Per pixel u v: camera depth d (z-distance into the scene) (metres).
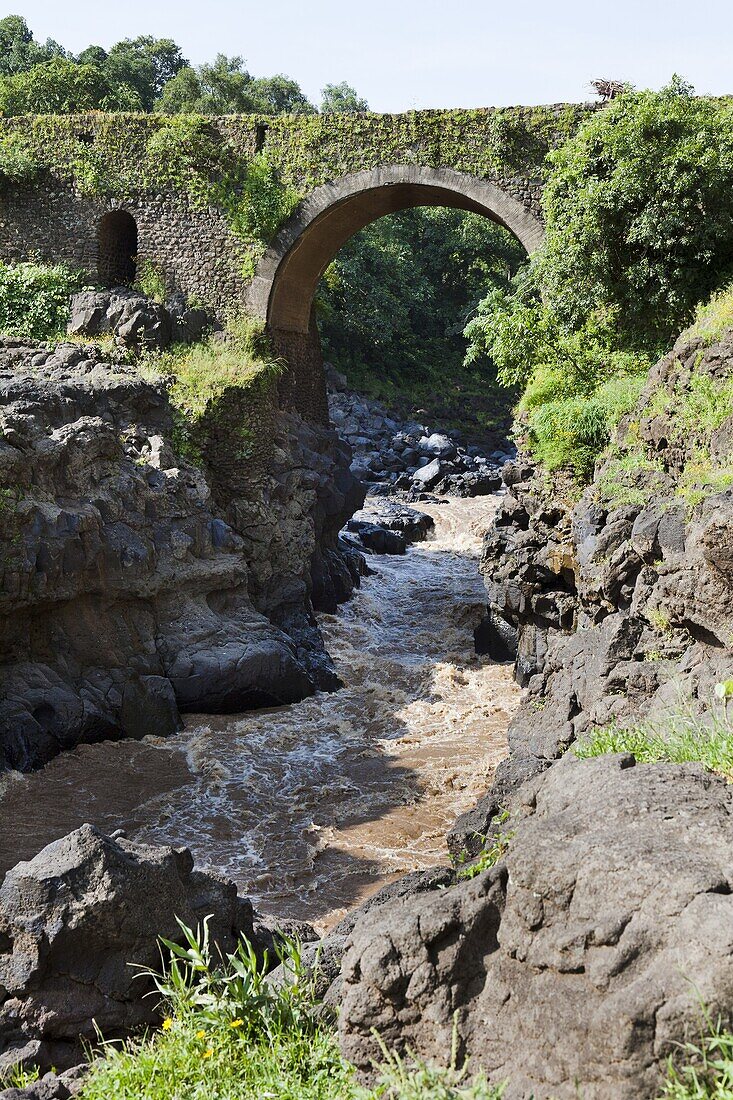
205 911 6.96
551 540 20.98
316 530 28.09
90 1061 5.90
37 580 18.75
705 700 9.08
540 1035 4.21
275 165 27.92
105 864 6.40
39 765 18.50
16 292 27.45
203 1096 4.80
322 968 5.91
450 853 9.99
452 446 48.44
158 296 28.58
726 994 3.80
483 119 26.38
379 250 61.50
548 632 22.44
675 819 4.66
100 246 29.17
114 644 20.52
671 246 20.70
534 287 24.31
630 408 19.31
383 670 25.25
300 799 18.03
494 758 19.52
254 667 21.98
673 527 12.23
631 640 11.88
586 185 21.20
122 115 28.55
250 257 28.08
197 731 20.80
